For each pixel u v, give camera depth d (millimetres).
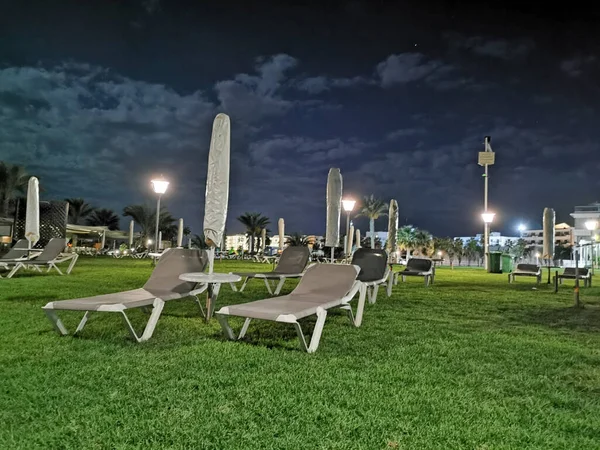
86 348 3654
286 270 8914
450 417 2369
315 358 3502
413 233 46500
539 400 2688
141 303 3980
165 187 16578
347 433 2141
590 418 2434
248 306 3877
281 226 17297
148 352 3559
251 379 2916
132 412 2326
